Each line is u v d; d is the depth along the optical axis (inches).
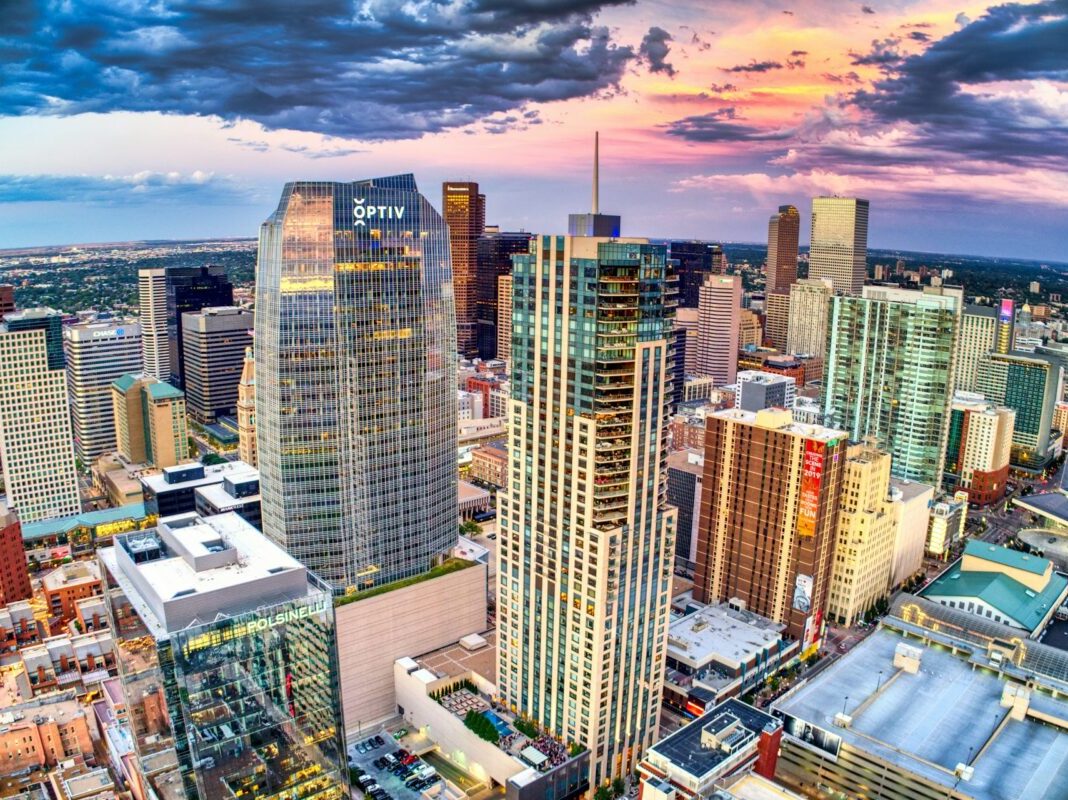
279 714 5944.9
